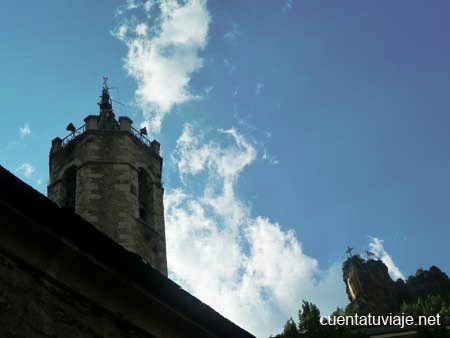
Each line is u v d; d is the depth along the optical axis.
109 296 8.58
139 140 31.36
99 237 8.30
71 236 8.09
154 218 29.19
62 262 8.09
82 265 8.25
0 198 7.47
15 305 7.44
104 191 28.34
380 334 27.69
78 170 29.30
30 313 7.56
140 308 8.91
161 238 28.78
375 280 64.75
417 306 44.81
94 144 29.84
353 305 62.12
